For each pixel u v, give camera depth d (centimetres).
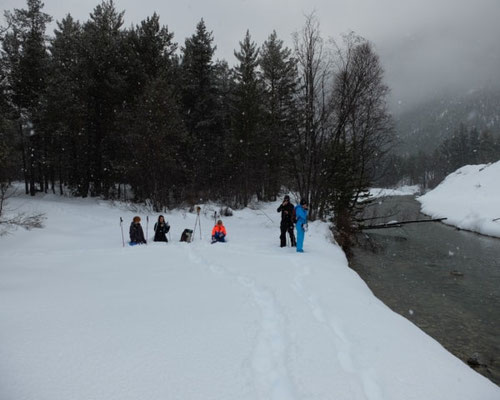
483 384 366
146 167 2400
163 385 307
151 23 2791
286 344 411
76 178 3241
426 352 430
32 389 294
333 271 829
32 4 2975
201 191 2958
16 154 2341
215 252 1020
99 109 2895
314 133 1812
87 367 334
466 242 1811
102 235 1462
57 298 554
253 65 2969
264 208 2936
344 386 324
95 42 2783
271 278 700
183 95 3012
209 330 436
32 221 1510
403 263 1345
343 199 1848
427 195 4825
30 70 2934
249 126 2827
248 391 305
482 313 818
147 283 660
